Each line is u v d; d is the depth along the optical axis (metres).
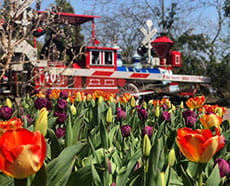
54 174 1.32
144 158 1.79
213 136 1.44
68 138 2.10
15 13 7.25
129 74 21.25
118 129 2.81
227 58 31.59
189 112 3.22
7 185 1.49
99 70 19.95
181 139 1.42
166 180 1.58
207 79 24.84
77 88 17.83
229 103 25.06
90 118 3.70
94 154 2.07
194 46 34.19
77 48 19.23
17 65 11.59
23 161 1.03
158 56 25.25
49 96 6.12
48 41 16.30
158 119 3.49
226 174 1.78
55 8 8.59
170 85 23.45
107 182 1.62
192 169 2.07
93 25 21.08
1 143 1.04
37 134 1.08
